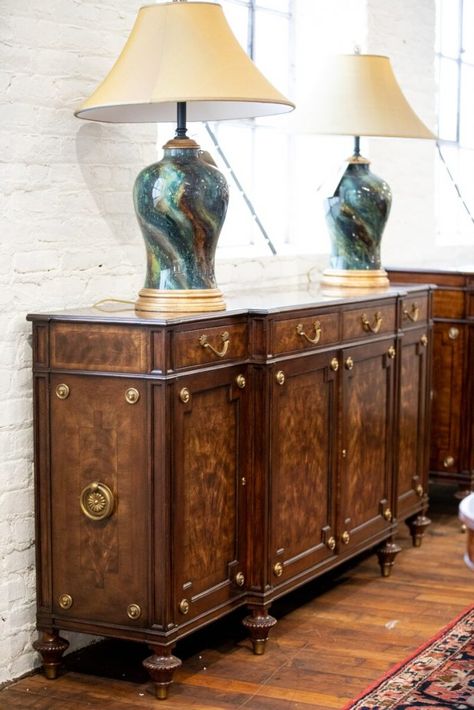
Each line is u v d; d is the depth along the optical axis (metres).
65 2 4.09
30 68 3.96
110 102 3.78
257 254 5.64
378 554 5.16
